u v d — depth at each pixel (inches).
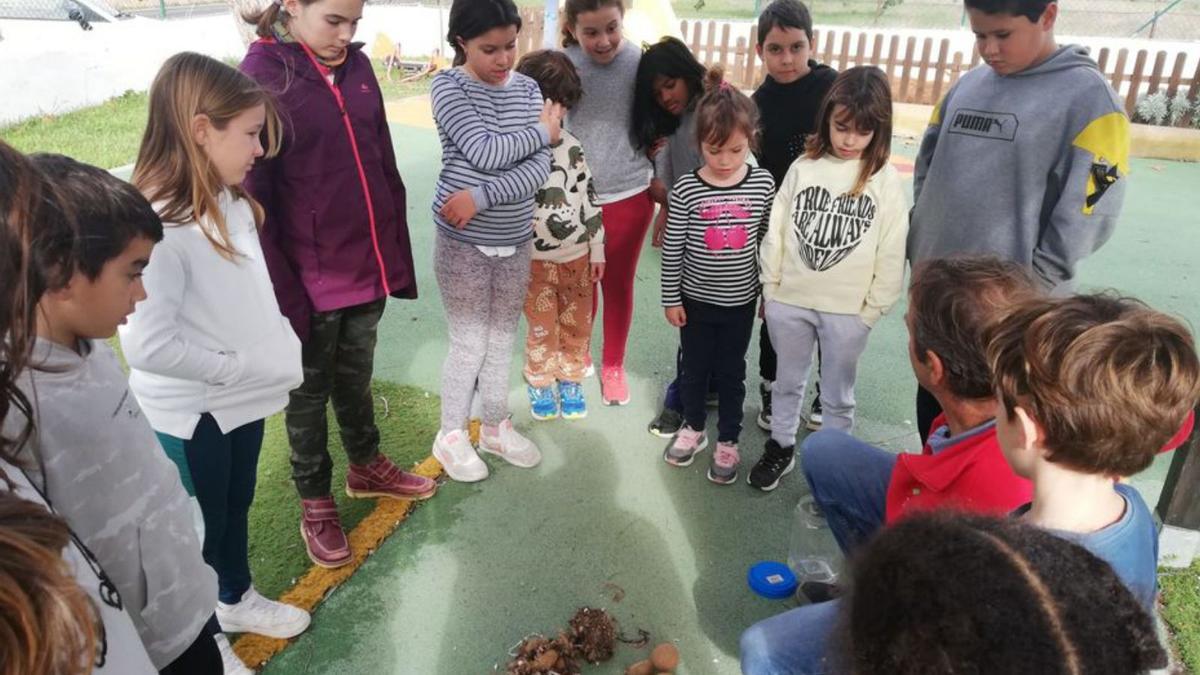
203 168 67.4
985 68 99.8
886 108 98.5
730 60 442.9
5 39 336.8
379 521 105.7
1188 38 533.0
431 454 121.0
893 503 73.2
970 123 96.8
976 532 34.1
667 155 128.4
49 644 26.5
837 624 39.6
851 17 655.8
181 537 54.8
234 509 81.0
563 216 118.8
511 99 102.2
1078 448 45.4
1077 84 88.3
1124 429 43.9
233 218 73.0
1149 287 187.9
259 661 84.8
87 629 28.6
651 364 151.9
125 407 50.4
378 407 133.4
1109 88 87.7
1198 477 94.6
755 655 67.6
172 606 54.7
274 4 81.3
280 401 79.3
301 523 104.5
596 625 87.7
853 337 107.3
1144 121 355.9
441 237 105.5
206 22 419.5
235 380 72.2
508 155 97.6
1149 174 292.8
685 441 120.6
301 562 98.6
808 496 112.1
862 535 86.6
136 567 51.9
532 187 102.5
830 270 105.0
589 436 128.0
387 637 88.6
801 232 106.2
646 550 103.0
